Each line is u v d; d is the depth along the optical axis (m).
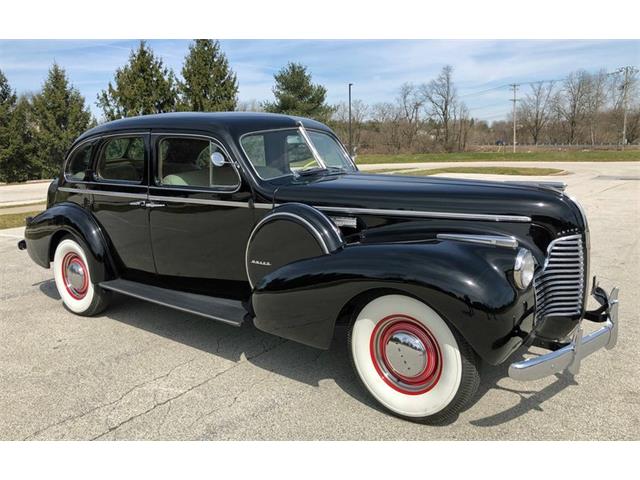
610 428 2.92
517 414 3.09
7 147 34.56
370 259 2.98
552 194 3.39
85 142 4.86
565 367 2.89
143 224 4.41
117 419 3.11
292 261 3.46
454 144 71.69
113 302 5.43
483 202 3.37
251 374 3.69
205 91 21.12
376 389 3.14
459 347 2.80
